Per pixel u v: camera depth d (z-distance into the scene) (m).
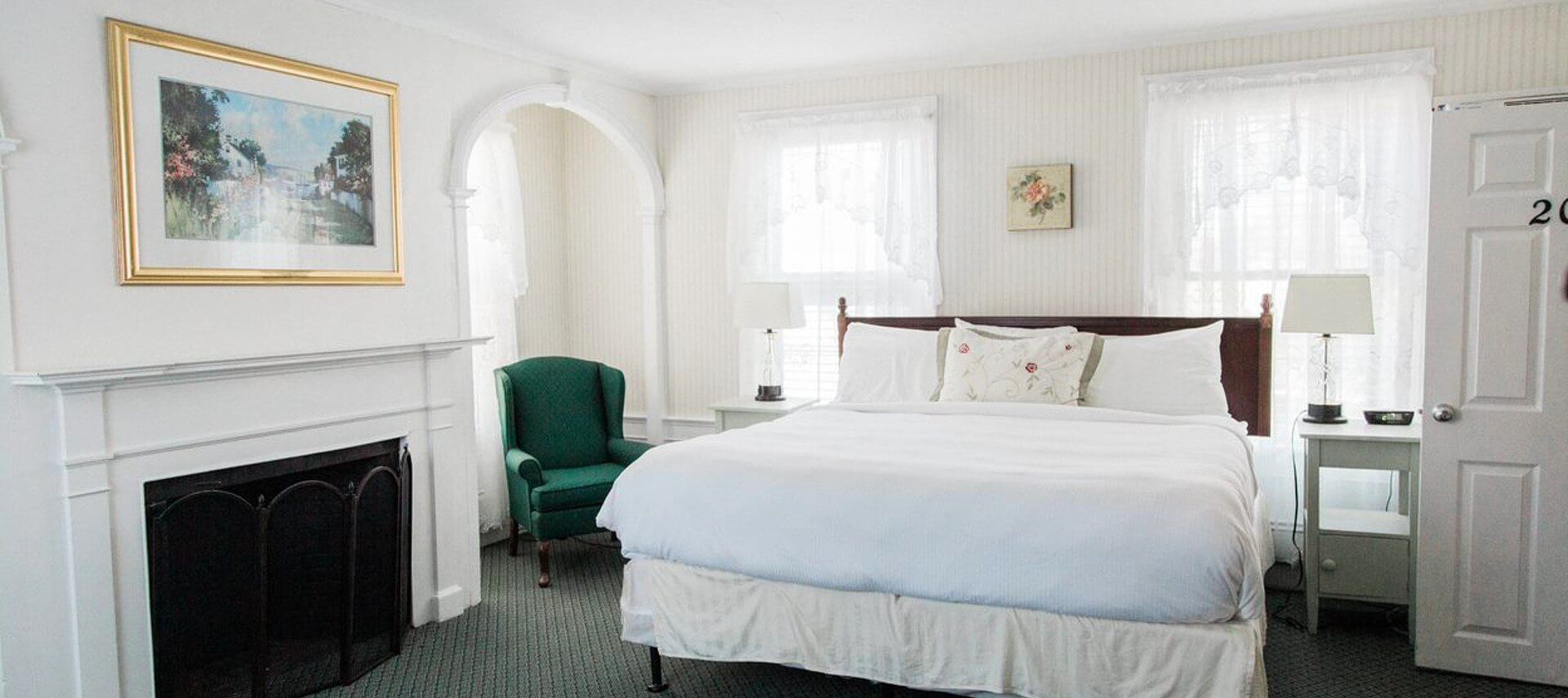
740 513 2.71
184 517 2.77
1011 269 4.60
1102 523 2.29
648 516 2.87
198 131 2.87
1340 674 3.08
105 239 2.66
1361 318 3.59
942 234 4.74
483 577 4.35
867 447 3.03
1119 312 4.39
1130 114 4.32
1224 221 4.13
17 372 2.45
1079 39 4.26
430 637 3.56
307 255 3.22
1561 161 2.83
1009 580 2.35
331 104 3.31
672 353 5.44
